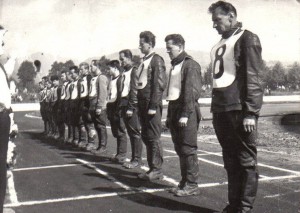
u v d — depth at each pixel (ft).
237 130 11.97
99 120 29.01
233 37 12.23
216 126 12.51
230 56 12.13
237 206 12.46
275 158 24.35
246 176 12.07
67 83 35.53
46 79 43.34
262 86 11.81
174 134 15.93
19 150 31.19
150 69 18.74
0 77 9.98
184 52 16.10
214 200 15.20
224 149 12.53
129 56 23.70
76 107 32.73
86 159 26.40
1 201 10.24
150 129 18.90
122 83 23.43
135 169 22.43
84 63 31.94
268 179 18.53
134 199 15.65
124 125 24.89
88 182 19.03
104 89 28.55
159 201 15.24
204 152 27.53
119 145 24.95
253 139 11.99
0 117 9.84
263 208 14.01
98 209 14.37
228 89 12.07
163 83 18.58
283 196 15.55
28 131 50.31
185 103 15.24
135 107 22.15
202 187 17.37
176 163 23.73
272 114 58.75
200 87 15.64
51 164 24.48
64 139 37.06
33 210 14.38
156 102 18.49
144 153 28.43
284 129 42.65
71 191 17.24
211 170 21.04
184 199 15.43
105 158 26.76
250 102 11.58
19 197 16.31
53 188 17.88
